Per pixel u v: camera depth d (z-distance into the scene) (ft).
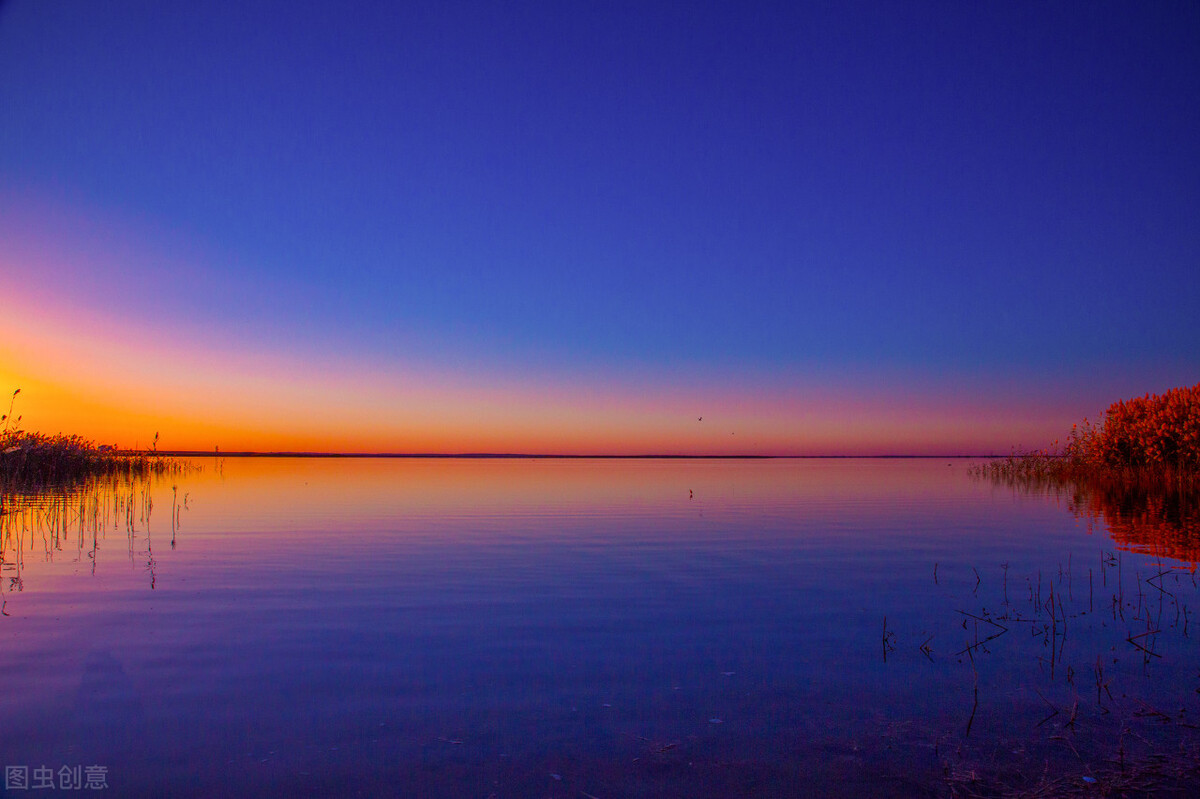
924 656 21.48
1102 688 19.02
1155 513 57.62
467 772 14.24
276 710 17.04
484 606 26.84
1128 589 30.14
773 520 54.03
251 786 13.61
